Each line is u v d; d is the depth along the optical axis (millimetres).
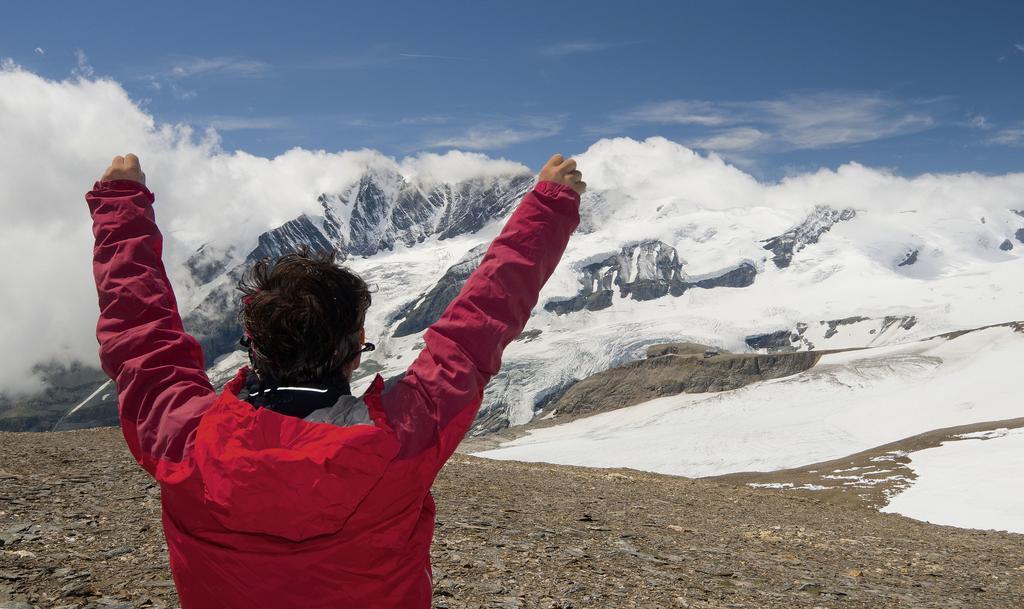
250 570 1950
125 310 2225
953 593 11414
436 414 2072
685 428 194375
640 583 9133
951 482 80188
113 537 8781
